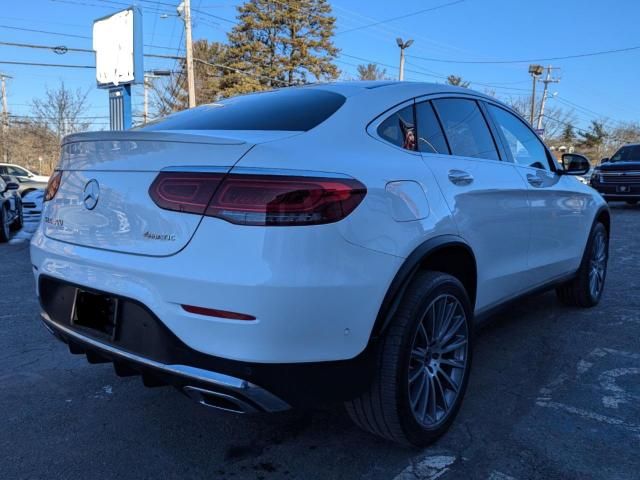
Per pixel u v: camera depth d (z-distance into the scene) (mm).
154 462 2627
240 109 2947
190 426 2969
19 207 12062
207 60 45938
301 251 2053
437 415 2740
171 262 2150
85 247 2484
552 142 73438
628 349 4035
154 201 2232
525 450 2678
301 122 2574
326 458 2645
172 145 2271
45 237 2756
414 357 2574
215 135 2307
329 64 44312
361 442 2783
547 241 3969
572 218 4363
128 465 2604
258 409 2162
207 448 2750
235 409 2207
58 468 2572
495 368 3699
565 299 5008
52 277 2645
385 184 2396
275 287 2018
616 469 2516
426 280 2574
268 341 2045
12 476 2504
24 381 3557
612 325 4582
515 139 3920
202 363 2117
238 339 2045
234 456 2676
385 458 2631
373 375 2406
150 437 2855
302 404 2201
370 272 2244
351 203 2195
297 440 2814
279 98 2994
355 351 2244
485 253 3139
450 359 2863
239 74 41406
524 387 3400
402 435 2523
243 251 2039
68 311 2631
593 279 5008
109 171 2434
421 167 2727
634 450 2678
